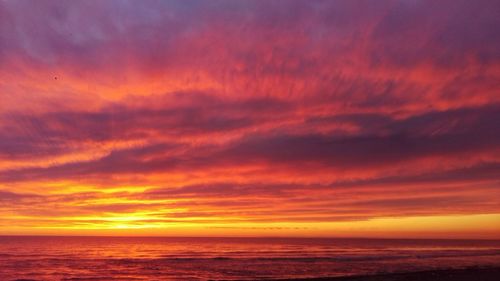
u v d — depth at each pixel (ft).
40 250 220.64
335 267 124.77
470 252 219.82
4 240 406.00
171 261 148.97
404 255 185.68
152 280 95.76
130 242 372.99
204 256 177.27
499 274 96.32
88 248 248.32
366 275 95.50
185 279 96.78
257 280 90.58
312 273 108.58
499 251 234.38
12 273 112.78
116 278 100.83
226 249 245.45
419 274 96.22
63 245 288.30
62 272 114.83
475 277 90.53
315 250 233.76
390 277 91.09
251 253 201.36
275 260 152.87
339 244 353.72
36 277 103.76
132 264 137.90
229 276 102.06
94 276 105.19
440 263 140.56
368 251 224.12
